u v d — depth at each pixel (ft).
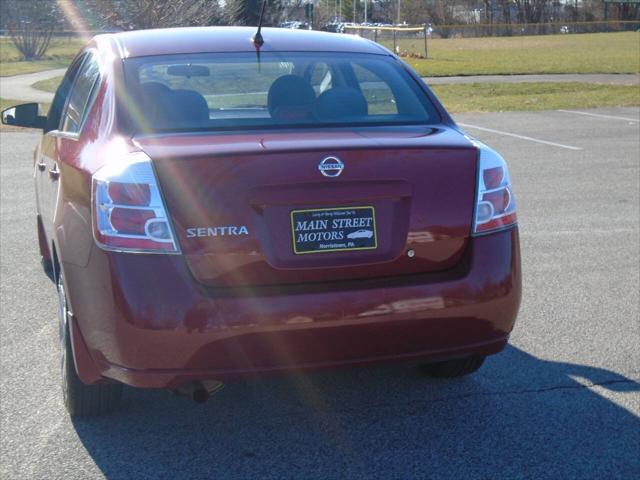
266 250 10.89
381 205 11.33
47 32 139.33
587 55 137.69
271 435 12.50
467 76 97.40
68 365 12.40
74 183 12.09
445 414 13.14
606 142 43.19
